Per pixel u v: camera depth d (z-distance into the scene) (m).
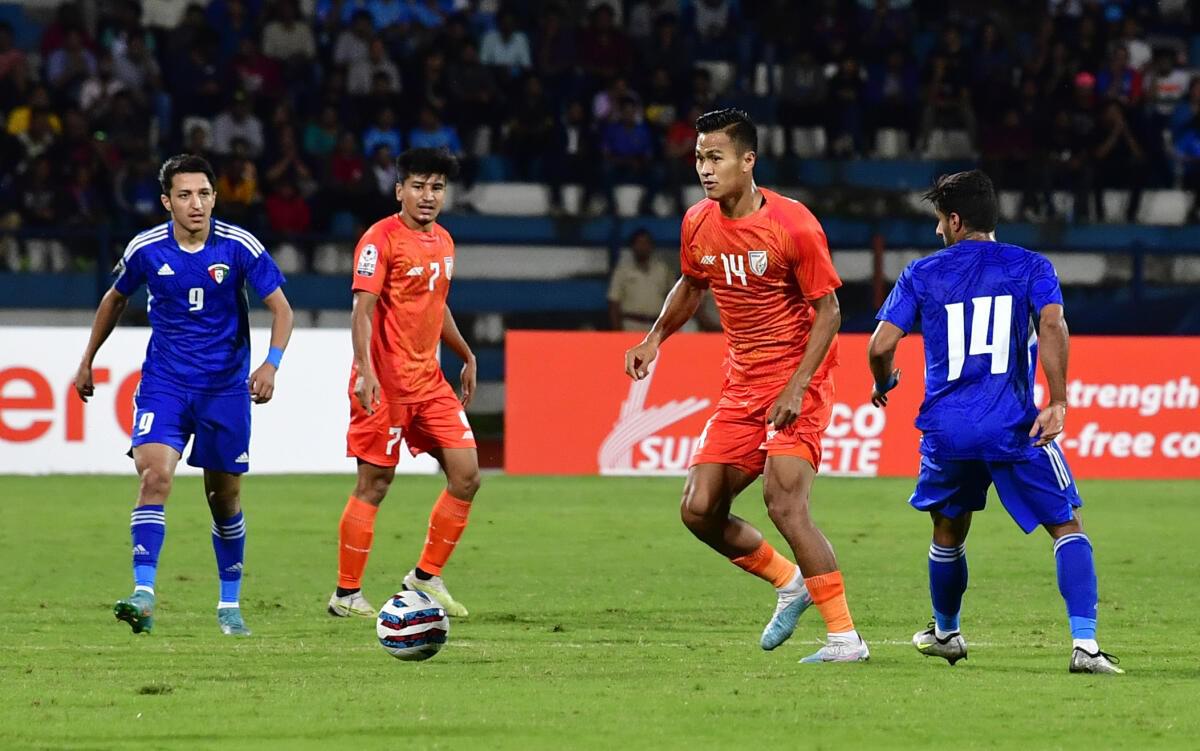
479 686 20.61
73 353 53.09
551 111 76.19
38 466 52.94
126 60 72.94
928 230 78.62
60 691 20.14
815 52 79.88
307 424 53.59
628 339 55.25
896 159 80.56
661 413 55.00
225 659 23.11
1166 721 18.27
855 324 63.44
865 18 80.56
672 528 42.34
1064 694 19.97
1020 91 78.56
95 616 27.94
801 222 22.55
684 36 79.56
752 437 23.50
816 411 23.11
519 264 75.06
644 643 25.11
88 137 69.12
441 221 75.06
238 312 25.58
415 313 28.75
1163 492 51.50
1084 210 77.88
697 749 16.72
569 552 37.75
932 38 84.62
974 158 79.19
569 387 54.94
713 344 55.06
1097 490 51.97
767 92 80.62
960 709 18.95
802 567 23.00
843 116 78.75
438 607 22.73
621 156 75.38
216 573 33.88
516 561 36.19
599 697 19.75
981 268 21.81
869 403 54.66
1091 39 81.12
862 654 22.89
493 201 76.69
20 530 40.88
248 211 68.75
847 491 50.81
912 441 54.72
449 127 75.25
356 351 27.88
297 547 38.28
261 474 54.50
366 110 73.00
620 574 34.16
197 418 25.47
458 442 28.86
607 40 77.19
